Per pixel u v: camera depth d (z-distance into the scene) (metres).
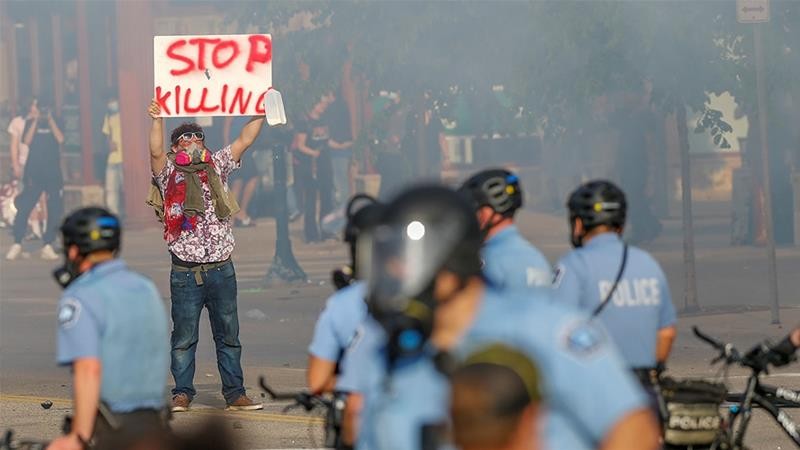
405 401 10.48
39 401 30.06
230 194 28.28
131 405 16.23
